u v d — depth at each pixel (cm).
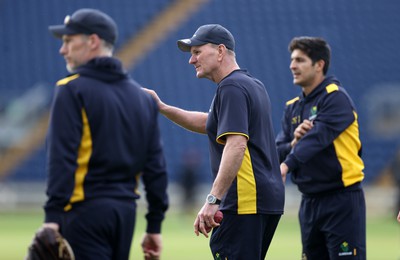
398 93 10188
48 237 1728
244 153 2084
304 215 2716
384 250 5106
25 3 11238
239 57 10606
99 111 1770
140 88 1891
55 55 10744
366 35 10856
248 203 2122
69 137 1733
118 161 1791
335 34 10862
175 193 9406
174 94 10200
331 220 2641
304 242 2734
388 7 11150
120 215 1783
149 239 1961
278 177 2209
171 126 9869
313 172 2650
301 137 2666
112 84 1814
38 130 9844
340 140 2645
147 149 1872
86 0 11219
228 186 2050
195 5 11119
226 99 2095
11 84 10362
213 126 2170
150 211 1947
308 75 2694
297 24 10994
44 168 9569
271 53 10669
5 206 9325
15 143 9738
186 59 10531
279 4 11181
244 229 2123
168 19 10962
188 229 6838
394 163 8169
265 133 2175
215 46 2180
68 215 1755
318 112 2669
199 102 10138
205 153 9675
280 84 10300
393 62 10544
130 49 10606
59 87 1766
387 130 9944
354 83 10331
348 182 2628
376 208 9194
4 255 4688
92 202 1761
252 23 10981
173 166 9588
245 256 2120
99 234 1764
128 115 1814
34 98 10112
